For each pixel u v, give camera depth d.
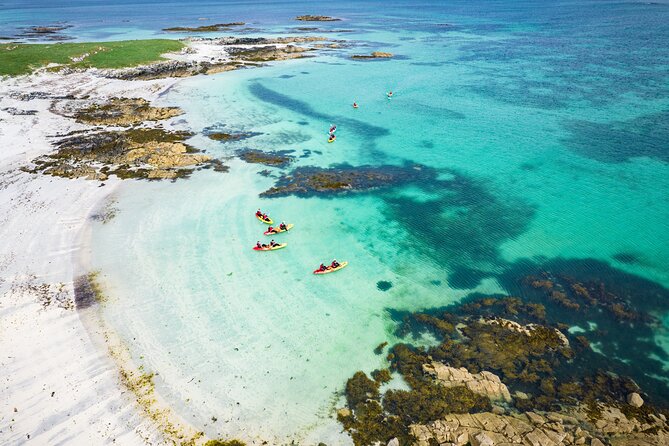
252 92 73.31
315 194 41.09
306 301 28.28
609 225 35.66
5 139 50.72
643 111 60.12
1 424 20.11
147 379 22.66
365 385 22.31
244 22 165.50
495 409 20.70
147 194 40.62
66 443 19.42
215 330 25.89
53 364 23.25
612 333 25.20
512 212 38.00
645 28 129.38
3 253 31.83
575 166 45.62
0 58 78.12
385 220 37.28
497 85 76.31
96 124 56.84
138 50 90.56
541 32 129.88
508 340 24.64
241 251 33.09
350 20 171.12
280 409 21.19
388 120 60.66
